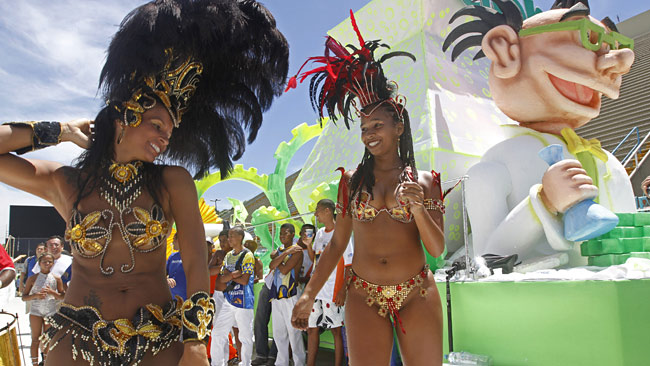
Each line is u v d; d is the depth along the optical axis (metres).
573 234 4.73
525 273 4.66
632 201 6.12
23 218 28.12
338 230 2.84
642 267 3.91
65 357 1.50
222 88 2.05
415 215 2.41
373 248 2.60
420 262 2.59
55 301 6.41
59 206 1.77
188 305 1.56
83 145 1.77
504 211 5.75
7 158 1.66
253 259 5.77
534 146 5.94
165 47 1.71
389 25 8.40
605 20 6.10
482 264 4.86
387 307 2.54
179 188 1.73
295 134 10.55
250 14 2.00
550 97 5.88
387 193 2.63
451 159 6.84
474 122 7.46
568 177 4.80
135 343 1.52
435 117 7.04
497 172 5.87
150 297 1.63
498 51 6.02
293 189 9.52
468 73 8.22
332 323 5.06
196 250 1.68
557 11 5.96
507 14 6.03
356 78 2.70
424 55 7.67
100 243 1.60
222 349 5.65
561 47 5.68
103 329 1.52
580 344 3.66
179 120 1.83
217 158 2.14
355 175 2.76
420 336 2.48
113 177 1.67
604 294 3.55
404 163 2.70
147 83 1.74
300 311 2.67
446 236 6.67
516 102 6.09
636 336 3.50
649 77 19.38
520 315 4.09
